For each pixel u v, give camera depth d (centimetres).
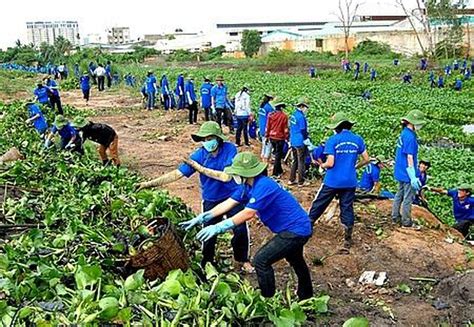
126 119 2514
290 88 4216
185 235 782
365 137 2356
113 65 5503
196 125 2270
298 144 1366
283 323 581
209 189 798
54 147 1288
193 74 5241
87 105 3145
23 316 506
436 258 893
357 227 991
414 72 5022
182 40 13612
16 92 3806
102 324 505
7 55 8206
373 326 702
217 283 589
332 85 4525
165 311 536
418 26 7888
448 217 1320
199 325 529
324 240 959
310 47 8356
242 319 573
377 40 7544
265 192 659
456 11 5859
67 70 5569
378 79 5012
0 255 619
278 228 681
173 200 869
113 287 554
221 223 667
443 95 3950
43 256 649
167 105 2789
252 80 4856
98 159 1405
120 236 725
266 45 8938
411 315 731
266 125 1497
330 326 691
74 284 598
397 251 906
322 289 805
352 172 910
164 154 1738
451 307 748
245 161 662
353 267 875
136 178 1106
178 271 591
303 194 1302
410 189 992
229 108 2088
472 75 4741
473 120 2975
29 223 831
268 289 688
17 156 1227
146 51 9381
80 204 818
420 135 2480
